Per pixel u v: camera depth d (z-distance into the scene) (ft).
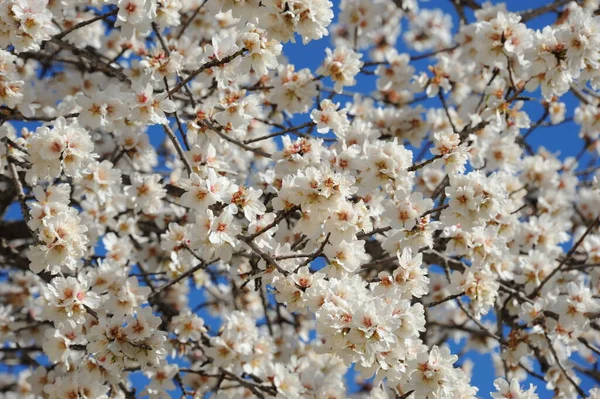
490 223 18.19
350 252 14.06
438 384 13.58
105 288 16.96
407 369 13.65
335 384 18.34
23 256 21.75
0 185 22.54
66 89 22.77
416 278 14.39
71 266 14.16
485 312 17.04
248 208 14.62
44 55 21.59
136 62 19.75
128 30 15.90
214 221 14.32
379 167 15.16
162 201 19.95
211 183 14.69
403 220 14.66
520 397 15.30
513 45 18.30
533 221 21.50
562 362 19.43
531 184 24.12
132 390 18.95
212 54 15.96
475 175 14.66
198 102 19.53
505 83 21.88
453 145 15.35
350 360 12.49
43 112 21.58
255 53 15.33
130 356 14.64
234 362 18.92
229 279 23.93
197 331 19.03
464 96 24.70
